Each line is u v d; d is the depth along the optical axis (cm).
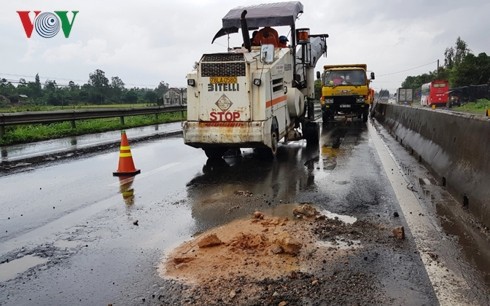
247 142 831
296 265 362
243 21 928
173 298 315
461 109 3772
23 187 714
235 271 355
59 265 385
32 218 534
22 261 397
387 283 326
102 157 1041
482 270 345
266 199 585
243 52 876
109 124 1902
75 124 1781
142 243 432
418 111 1027
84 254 408
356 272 346
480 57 5366
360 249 393
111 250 416
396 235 421
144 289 331
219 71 831
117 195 639
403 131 1214
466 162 564
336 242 412
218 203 572
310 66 1253
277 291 318
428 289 316
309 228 453
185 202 584
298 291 317
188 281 341
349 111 2105
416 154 920
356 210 517
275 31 1073
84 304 313
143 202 591
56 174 828
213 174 779
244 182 702
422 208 520
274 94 902
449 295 307
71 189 690
